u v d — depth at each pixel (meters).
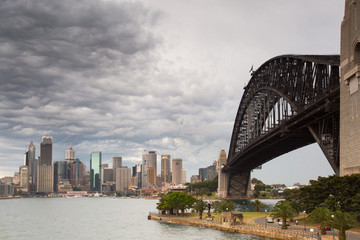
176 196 176.38
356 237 85.62
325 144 113.25
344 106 96.25
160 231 135.50
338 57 111.12
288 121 134.50
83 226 171.25
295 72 135.38
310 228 107.25
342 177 95.50
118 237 130.12
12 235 143.25
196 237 117.62
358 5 91.50
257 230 114.12
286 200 128.38
